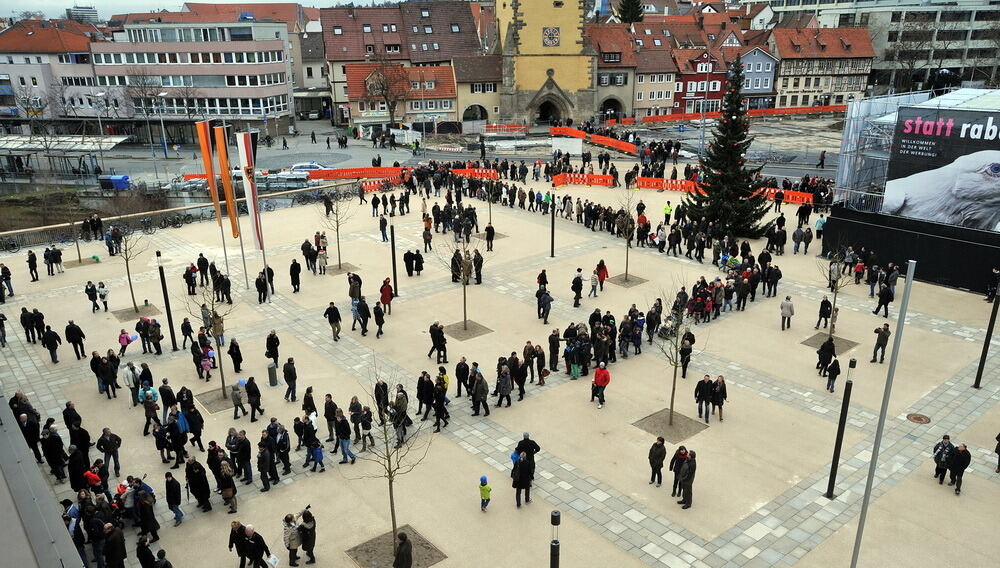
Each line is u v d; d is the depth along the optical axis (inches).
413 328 1193.4
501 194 2065.7
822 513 719.7
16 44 3683.6
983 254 1301.7
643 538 683.4
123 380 1021.2
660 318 1133.1
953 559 652.7
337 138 3270.2
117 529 613.3
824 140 3198.8
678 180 2169.0
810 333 1157.1
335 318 1131.3
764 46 4158.5
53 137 2778.1
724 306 1270.9
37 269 1514.5
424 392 890.7
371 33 3740.2
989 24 4589.1
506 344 1125.7
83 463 744.3
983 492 754.2
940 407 925.2
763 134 3368.6
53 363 1076.5
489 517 716.7
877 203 1489.9
